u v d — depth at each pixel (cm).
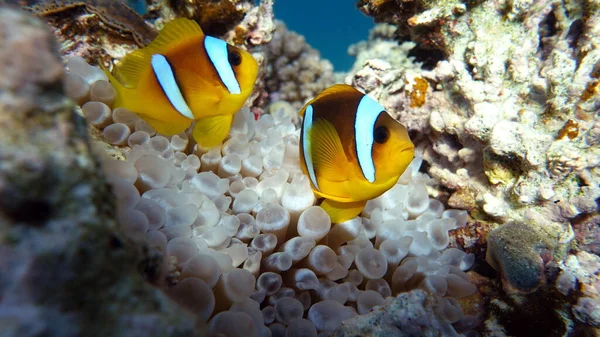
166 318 8
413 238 24
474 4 28
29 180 7
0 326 6
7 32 7
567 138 23
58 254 7
